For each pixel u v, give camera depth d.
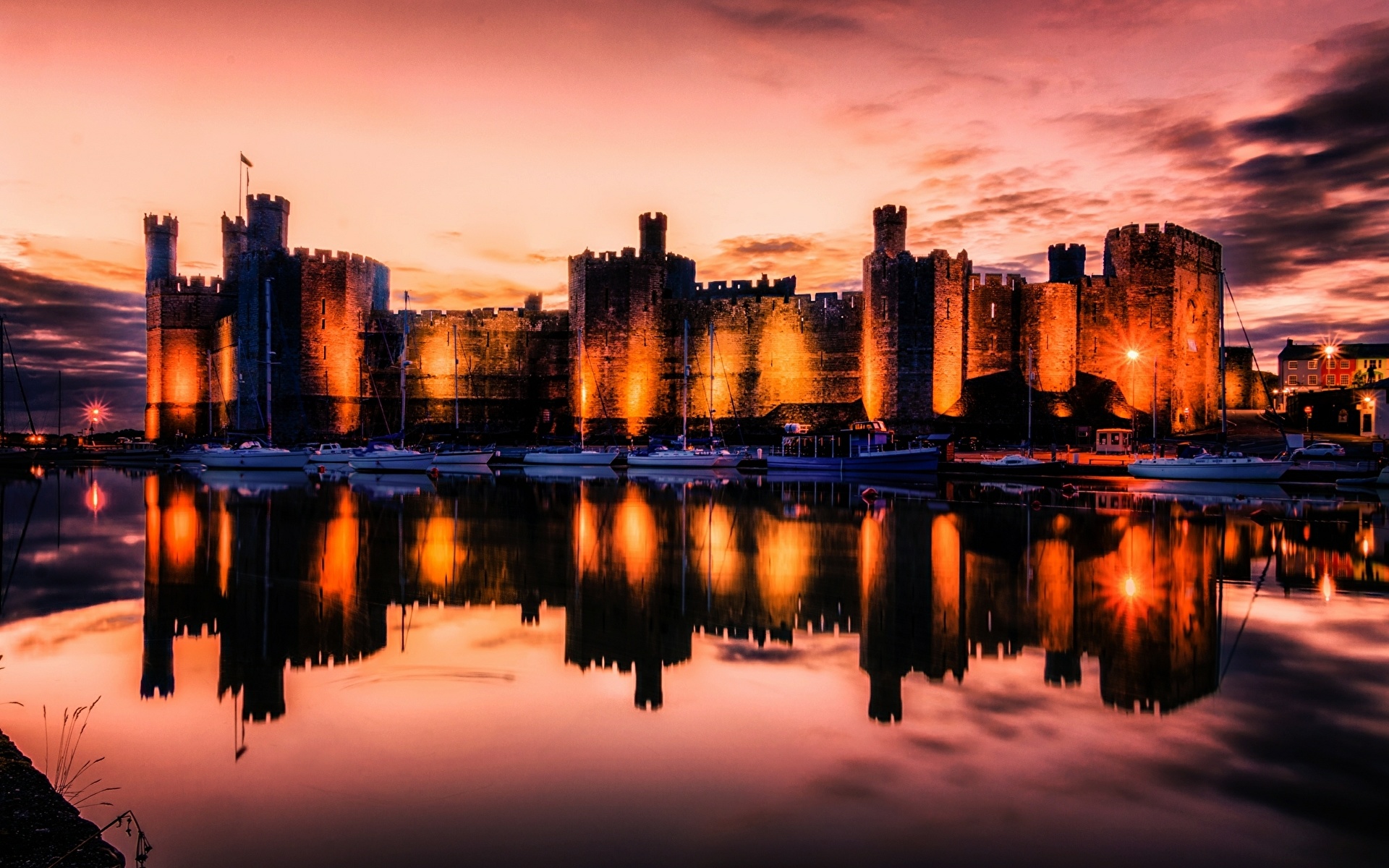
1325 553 20.02
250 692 9.84
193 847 6.32
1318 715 8.95
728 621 13.47
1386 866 6.03
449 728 8.66
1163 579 16.84
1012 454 48.22
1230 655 11.20
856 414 58.69
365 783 7.37
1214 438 53.25
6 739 8.11
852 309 60.06
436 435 62.78
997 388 56.22
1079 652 11.52
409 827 6.62
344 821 6.71
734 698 9.54
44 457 67.12
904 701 9.38
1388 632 12.50
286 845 6.35
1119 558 19.36
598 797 7.09
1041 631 12.73
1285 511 29.16
